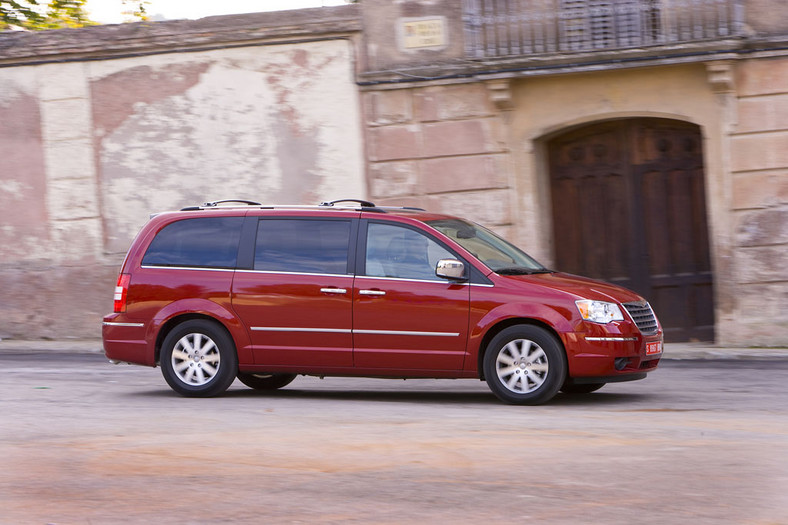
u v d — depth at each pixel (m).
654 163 24.55
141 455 11.08
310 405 14.98
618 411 14.18
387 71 24.31
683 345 23.55
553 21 23.38
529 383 14.78
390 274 15.30
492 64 23.30
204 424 13.05
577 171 25.00
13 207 26.22
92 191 25.89
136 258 16.42
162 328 16.16
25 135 26.11
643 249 24.67
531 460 10.61
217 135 25.34
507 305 14.74
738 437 11.85
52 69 25.89
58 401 15.60
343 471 10.20
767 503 8.81
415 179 24.42
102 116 25.77
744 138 22.66
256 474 10.12
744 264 22.75
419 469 10.25
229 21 25.16
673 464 10.34
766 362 20.88
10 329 26.25
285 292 15.59
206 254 16.12
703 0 22.53
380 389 17.38
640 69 23.12
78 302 26.03
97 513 8.79
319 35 24.67
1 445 11.73
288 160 25.06
